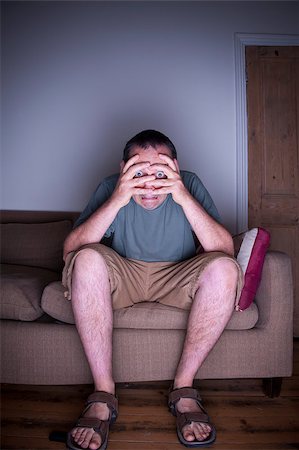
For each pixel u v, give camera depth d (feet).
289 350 4.07
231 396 4.19
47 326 4.06
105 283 3.55
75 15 7.76
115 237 4.42
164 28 7.73
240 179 7.58
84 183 7.64
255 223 7.57
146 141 3.96
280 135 7.67
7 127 7.72
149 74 7.68
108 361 3.45
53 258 6.31
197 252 4.46
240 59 7.69
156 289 4.20
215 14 7.77
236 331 4.06
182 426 3.15
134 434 3.37
